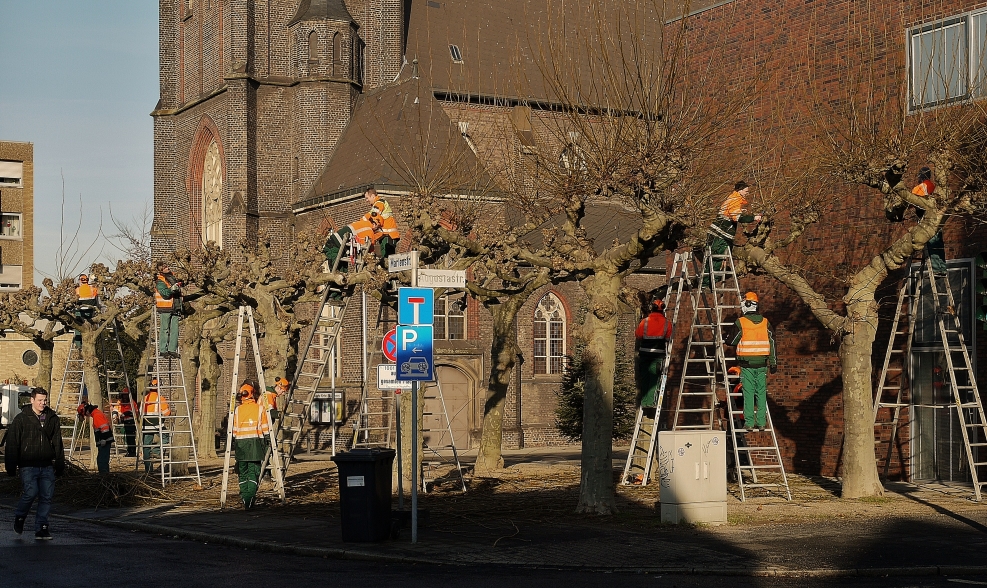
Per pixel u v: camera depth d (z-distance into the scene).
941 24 25.97
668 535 16.94
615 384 46.94
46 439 17.92
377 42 56.06
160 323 29.17
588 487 19.97
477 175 32.81
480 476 29.72
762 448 22.02
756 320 22.33
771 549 15.38
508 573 13.87
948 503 21.17
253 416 21.72
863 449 22.08
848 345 22.20
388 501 16.86
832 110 27.47
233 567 14.50
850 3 28.23
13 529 19.42
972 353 25.64
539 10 61.03
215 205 57.06
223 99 55.03
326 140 53.47
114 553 15.95
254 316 29.05
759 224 23.28
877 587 12.70
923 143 22.91
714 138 22.33
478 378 50.47
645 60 22.42
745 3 31.06
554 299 53.12
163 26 60.78
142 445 29.94
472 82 55.62
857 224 28.11
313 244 28.11
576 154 20.98
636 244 19.66
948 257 26.28
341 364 48.12
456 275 17.09
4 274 86.19
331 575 13.76
